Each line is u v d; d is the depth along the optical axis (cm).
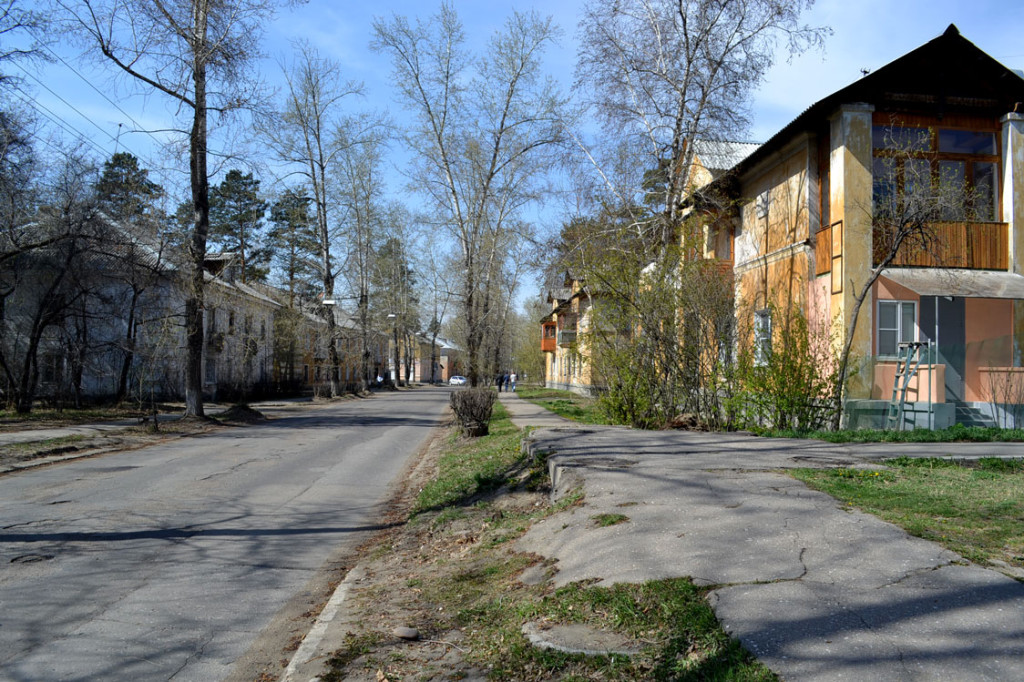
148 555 705
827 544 498
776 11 1745
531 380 7669
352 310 4744
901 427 1409
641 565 480
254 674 438
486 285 2606
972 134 1573
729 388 1452
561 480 841
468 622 487
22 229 2362
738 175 2036
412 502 1044
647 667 357
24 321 2634
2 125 2100
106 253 2362
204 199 2264
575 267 1639
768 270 1886
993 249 1549
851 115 1527
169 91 2119
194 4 2105
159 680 424
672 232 1692
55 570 643
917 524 546
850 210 1520
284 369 4903
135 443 1755
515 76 2450
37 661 445
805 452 998
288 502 1011
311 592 611
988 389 1451
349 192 4419
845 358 1391
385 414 3088
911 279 1499
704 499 661
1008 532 531
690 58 1844
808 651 342
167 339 2169
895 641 348
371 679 404
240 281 4769
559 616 434
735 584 433
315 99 3797
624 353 1552
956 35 1494
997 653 332
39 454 1431
